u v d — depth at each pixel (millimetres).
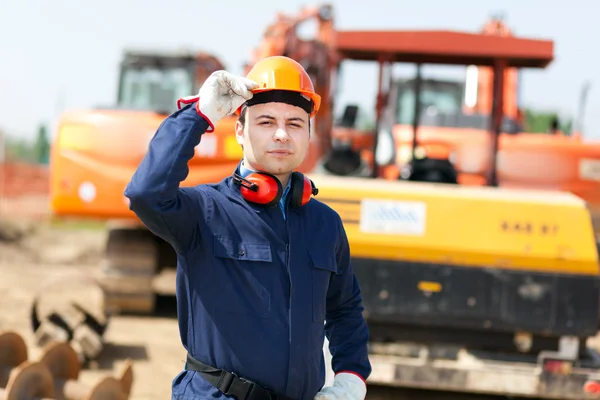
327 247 2264
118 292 8023
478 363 4984
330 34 8773
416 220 4906
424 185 5109
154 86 9562
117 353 6527
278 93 2176
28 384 3877
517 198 4906
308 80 2238
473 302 4867
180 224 2104
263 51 8867
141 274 8055
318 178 5164
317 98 2238
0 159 28594
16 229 18531
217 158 7352
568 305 4828
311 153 7281
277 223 2201
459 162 7516
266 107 2180
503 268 4867
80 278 6289
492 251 4848
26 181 28500
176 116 2082
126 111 7582
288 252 2184
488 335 5090
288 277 2168
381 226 4914
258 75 2203
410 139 7695
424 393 5672
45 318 6207
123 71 9578
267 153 2178
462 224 4887
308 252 2217
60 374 4383
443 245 4875
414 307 4891
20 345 4293
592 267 4828
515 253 4840
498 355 5062
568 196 5055
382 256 4922
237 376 2121
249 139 2205
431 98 9609
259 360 2113
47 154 35938
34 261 14375
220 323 2127
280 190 2195
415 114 6438
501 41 5805
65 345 4406
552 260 4832
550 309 4828
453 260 4887
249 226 2164
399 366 4910
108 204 7410
